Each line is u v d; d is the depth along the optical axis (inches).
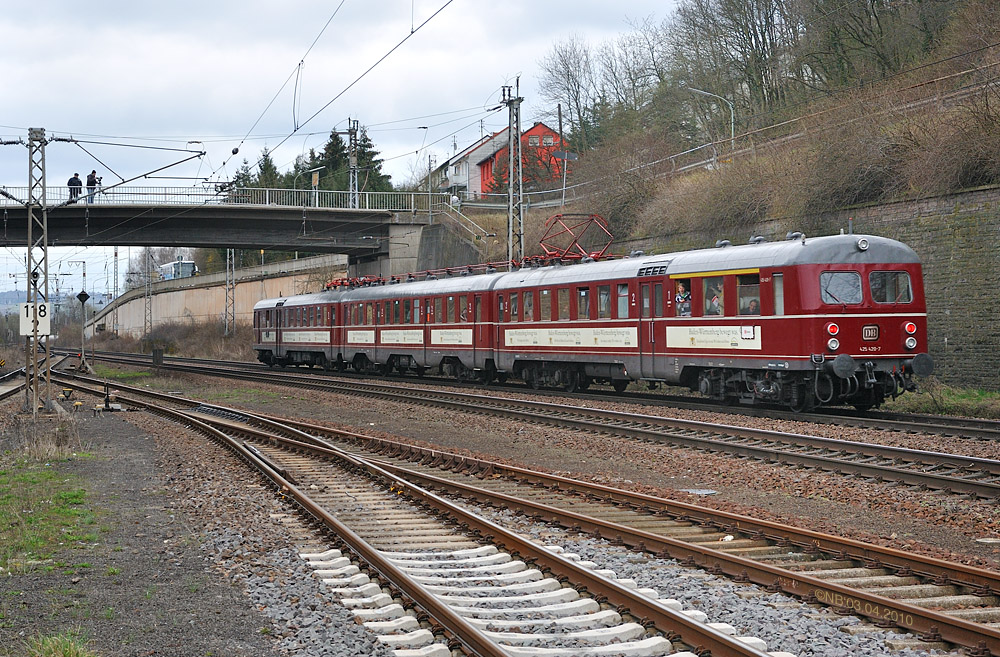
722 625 272.1
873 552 340.5
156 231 1998.0
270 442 779.4
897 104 1184.8
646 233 1533.0
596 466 615.8
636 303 954.1
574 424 773.9
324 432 826.8
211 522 446.0
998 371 900.6
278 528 430.3
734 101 2165.4
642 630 273.7
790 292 775.1
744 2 2042.3
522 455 677.3
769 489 516.7
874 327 779.4
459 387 1248.2
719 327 849.5
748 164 1336.1
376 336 1536.7
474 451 700.7
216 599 313.1
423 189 3705.7
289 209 2032.5
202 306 3663.9
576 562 353.4
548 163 3065.9
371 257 2333.9
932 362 786.8
